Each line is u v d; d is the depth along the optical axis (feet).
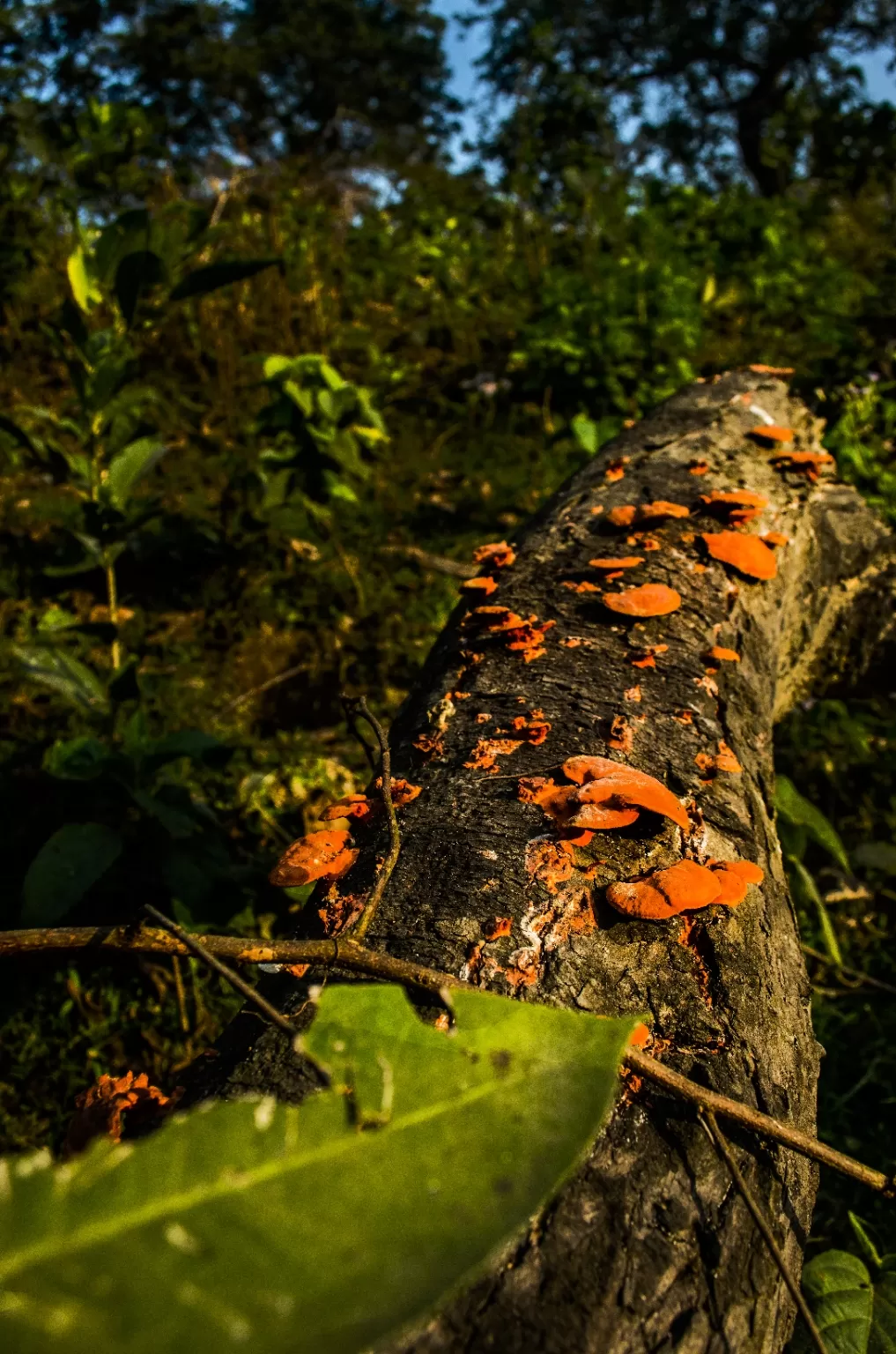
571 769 4.52
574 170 27.09
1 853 8.78
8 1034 7.54
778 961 4.23
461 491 16.60
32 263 20.18
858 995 8.59
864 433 16.14
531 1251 2.63
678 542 7.13
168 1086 7.41
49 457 9.28
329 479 13.33
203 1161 1.68
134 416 10.33
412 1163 1.76
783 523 8.23
